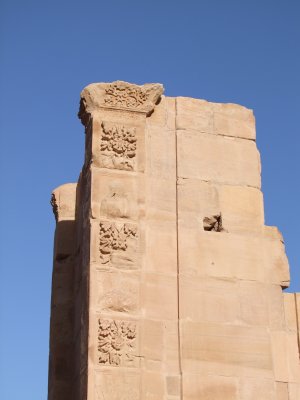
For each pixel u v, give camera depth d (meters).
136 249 15.28
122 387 14.32
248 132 16.86
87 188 15.78
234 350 15.21
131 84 16.31
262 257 16.02
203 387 14.81
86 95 16.14
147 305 15.02
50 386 16.45
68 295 17.08
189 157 16.28
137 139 16.02
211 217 16.02
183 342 14.99
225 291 15.55
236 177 16.45
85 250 15.47
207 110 16.77
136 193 15.64
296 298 16.66
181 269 15.44
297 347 16.19
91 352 14.38
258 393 15.05
